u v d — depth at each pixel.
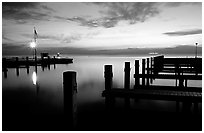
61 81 14.29
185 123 5.57
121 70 22.94
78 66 29.45
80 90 11.17
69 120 4.44
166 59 13.55
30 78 15.70
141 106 7.36
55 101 8.36
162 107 7.20
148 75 9.80
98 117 6.18
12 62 25.58
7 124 5.64
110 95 6.15
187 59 13.06
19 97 9.20
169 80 14.06
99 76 17.88
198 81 13.58
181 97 5.44
